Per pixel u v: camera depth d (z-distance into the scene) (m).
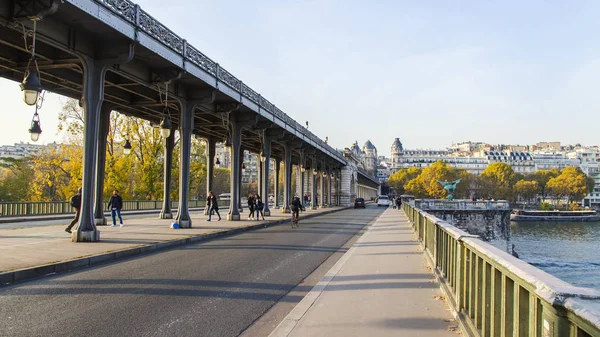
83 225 15.48
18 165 57.78
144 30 16.17
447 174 134.25
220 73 23.80
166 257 13.43
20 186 56.38
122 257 13.23
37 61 16.12
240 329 6.30
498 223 60.88
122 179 44.34
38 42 15.03
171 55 18.36
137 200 46.22
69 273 10.56
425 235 14.07
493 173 146.00
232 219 29.83
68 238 16.45
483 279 4.59
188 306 7.52
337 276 10.21
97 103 15.68
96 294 8.31
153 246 15.07
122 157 44.97
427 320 6.36
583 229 86.44
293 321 6.45
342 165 81.25
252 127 33.62
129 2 15.30
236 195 30.22
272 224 29.30
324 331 5.94
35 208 30.25
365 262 12.39
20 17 12.23
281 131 37.66
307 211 48.41
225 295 8.41
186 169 23.03
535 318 2.95
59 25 14.00
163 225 23.70
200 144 51.59
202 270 11.05
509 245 60.50
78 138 42.97
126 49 15.60
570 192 139.12
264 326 6.50
